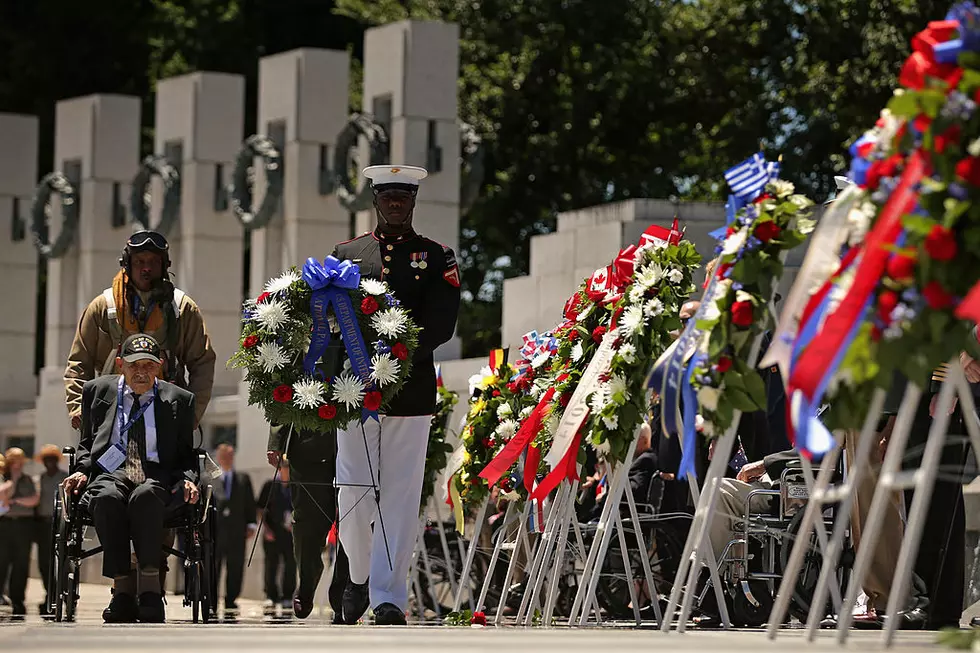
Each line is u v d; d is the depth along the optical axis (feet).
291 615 135.23
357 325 87.92
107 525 85.76
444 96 222.28
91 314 97.19
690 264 77.77
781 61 322.75
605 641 50.67
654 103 350.23
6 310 296.92
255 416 216.54
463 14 359.87
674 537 94.63
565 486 81.56
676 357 59.21
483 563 127.03
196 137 250.57
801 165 297.33
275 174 231.91
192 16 396.37
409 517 89.25
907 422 45.03
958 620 72.33
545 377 97.09
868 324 43.57
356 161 233.96
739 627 79.82
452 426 174.40
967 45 42.78
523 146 364.17
